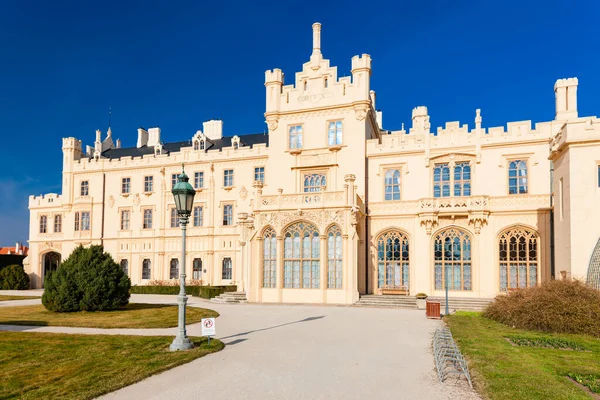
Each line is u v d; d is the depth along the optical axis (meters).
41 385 10.73
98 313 25.17
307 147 36.94
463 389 10.43
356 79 36.03
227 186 45.22
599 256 21.88
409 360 13.38
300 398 9.82
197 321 21.73
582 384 10.61
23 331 18.53
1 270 51.03
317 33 37.50
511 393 9.71
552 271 30.73
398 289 33.84
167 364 12.55
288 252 32.62
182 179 16.06
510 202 32.31
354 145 35.69
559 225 24.89
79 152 52.84
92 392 10.09
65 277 26.02
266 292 32.66
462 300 29.95
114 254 48.59
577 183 22.94
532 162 32.38
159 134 57.22
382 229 34.91
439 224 33.56
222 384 10.84
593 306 18.36
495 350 14.18
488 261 32.31
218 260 45.03
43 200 53.25
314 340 16.62
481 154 33.59
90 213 49.78
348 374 11.76
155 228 47.31
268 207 33.12
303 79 37.53
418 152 35.03
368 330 19.08
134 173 48.78
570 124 23.28
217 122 53.53
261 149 44.22
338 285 31.25
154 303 32.09
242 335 17.73
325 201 31.88
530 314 19.02
